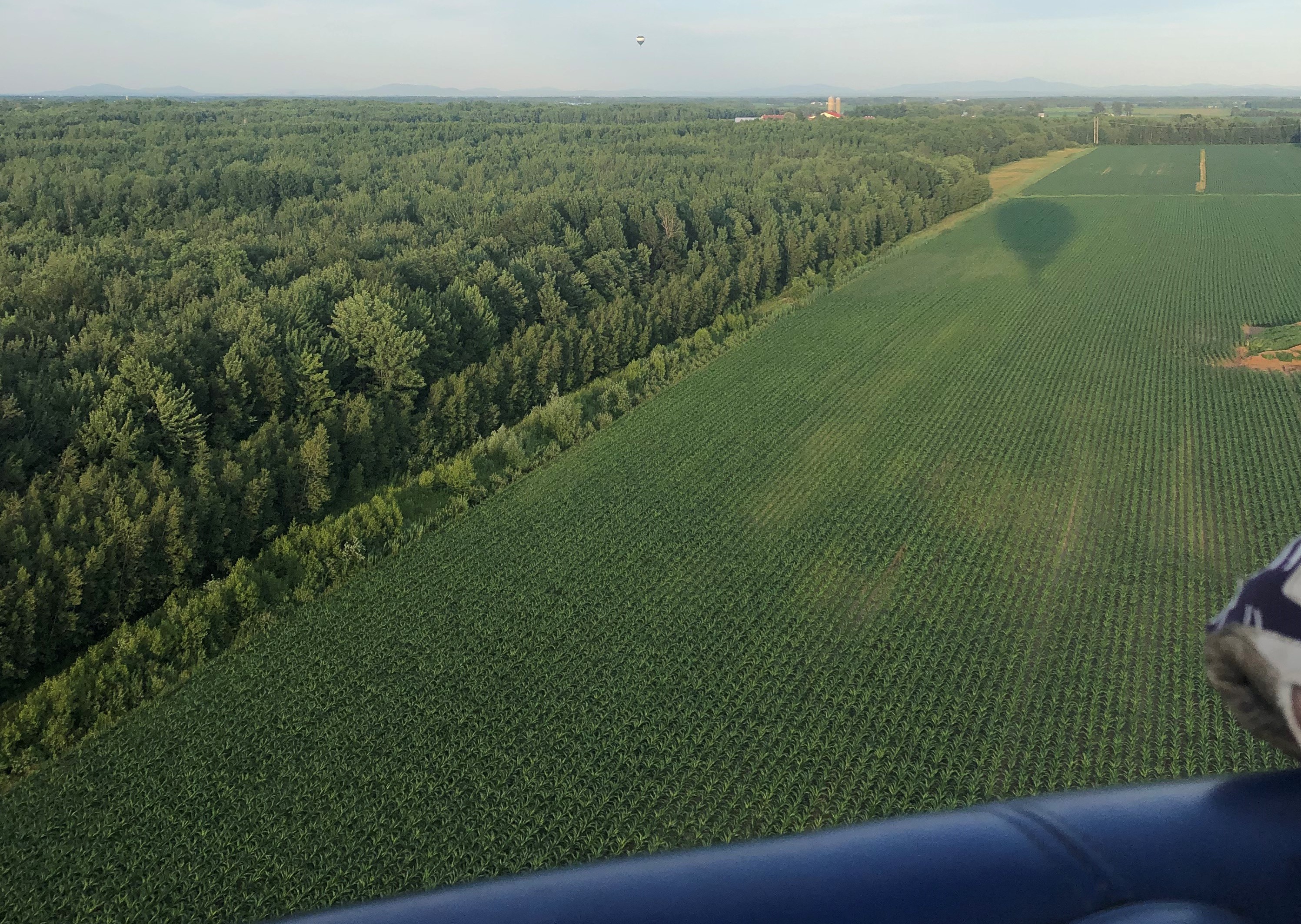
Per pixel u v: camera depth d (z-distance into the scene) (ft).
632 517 122.62
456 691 87.97
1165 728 81.35
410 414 150.92
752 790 76.18
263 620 97.96
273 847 71.36
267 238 217.36
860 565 110.42
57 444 115.65
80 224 227.20
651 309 199.41
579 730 82.64
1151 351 186.91
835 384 172.55
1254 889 3.85
